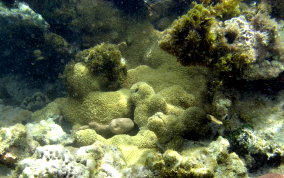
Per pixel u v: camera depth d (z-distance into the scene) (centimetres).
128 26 112
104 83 92
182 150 55
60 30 114
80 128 83
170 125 60
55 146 53
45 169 45
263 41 65
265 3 81
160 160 48
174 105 77
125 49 108
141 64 106
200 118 59
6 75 127
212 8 68
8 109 104
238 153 58
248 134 57
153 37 109
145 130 72
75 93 91
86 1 109
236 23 65
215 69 62
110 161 55
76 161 51
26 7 108
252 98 66
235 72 63
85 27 109
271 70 64
